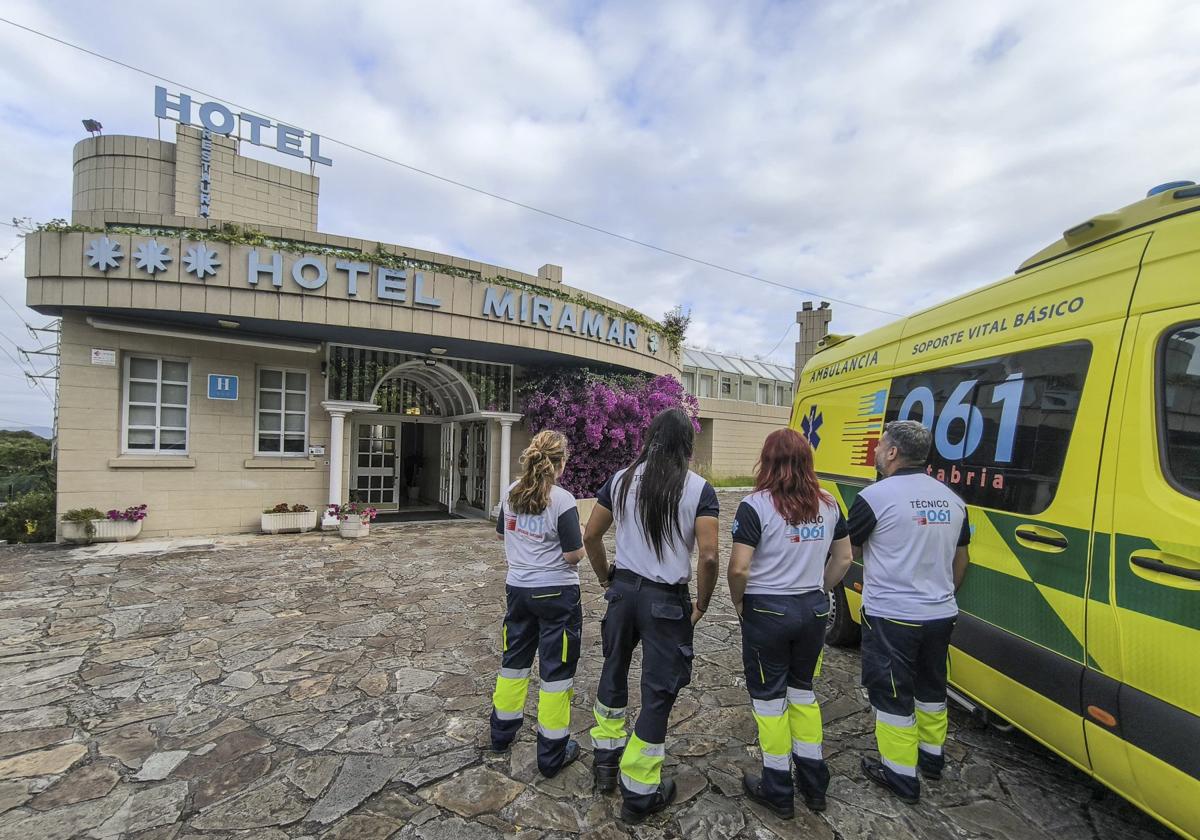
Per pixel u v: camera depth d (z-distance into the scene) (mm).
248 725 3338
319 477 10094
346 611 5492
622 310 12172
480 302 9812
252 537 9102
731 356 27266
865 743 3225
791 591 2543
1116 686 2137
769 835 2438
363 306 8891
